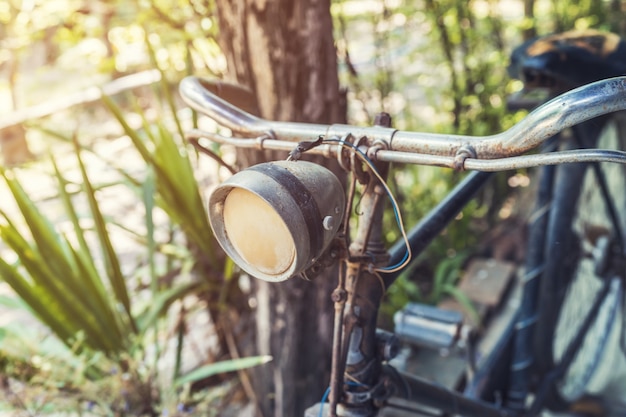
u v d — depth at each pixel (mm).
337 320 938
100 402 1852
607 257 2029
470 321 2715
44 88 6785
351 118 2867
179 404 1824
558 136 1765
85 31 3021
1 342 1950
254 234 769
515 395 1872
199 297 2312
